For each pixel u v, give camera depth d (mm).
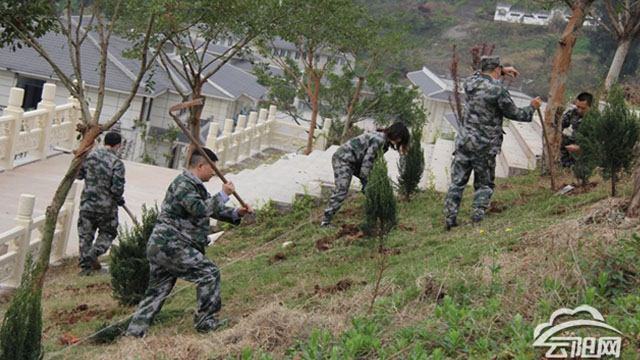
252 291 7688
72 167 8039
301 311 6117
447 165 13750
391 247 8555
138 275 7855
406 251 8242
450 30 51781
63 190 7949
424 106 40719
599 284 5680
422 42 50031
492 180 8930
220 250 10281
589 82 37812
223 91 37844
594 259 5965
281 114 40219
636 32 16031
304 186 11812
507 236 7488
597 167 10117
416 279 6375
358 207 11016
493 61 8656
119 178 9922
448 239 8281
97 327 7137
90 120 8336
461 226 8930
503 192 10648
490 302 5582
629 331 4875
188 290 8305
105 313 7793
